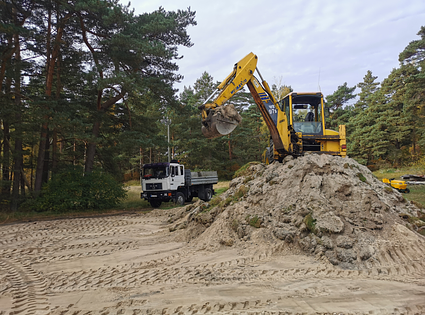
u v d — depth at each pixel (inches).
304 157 317.1
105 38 618.5
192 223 321.7
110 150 692.7
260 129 1686.8
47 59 599.8
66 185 573.3
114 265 229.6
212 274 197.6
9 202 550.6
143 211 586.6
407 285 172.9
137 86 577.6
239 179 370.3
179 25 684.1
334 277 187.6
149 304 156.3
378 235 234.4
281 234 241.6
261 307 148.1
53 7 559.2
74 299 166.7
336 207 256.4
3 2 497.4
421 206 315.3
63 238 333.7
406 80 1296.8
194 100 1588.3
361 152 1555.1
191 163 1594.5
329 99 2096.5
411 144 1510.8
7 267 230.2
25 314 149.3
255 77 353.4
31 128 540.4
